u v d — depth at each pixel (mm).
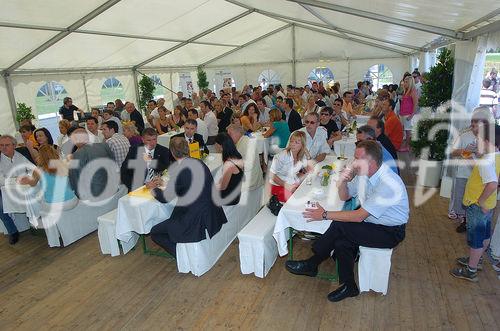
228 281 3125
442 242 3543
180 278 3219
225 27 10055
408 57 12797
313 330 2475
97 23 6559
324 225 2805
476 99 4414
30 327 2674
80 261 3617
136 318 2707
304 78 14047
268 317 2637
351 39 12969
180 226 3088
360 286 2795
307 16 8492
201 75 13883
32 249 3936
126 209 3389
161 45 9586
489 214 2727
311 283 3031
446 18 4098
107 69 9883
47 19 5711
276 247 3387
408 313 2580
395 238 2600
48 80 8312
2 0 4707
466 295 2732
